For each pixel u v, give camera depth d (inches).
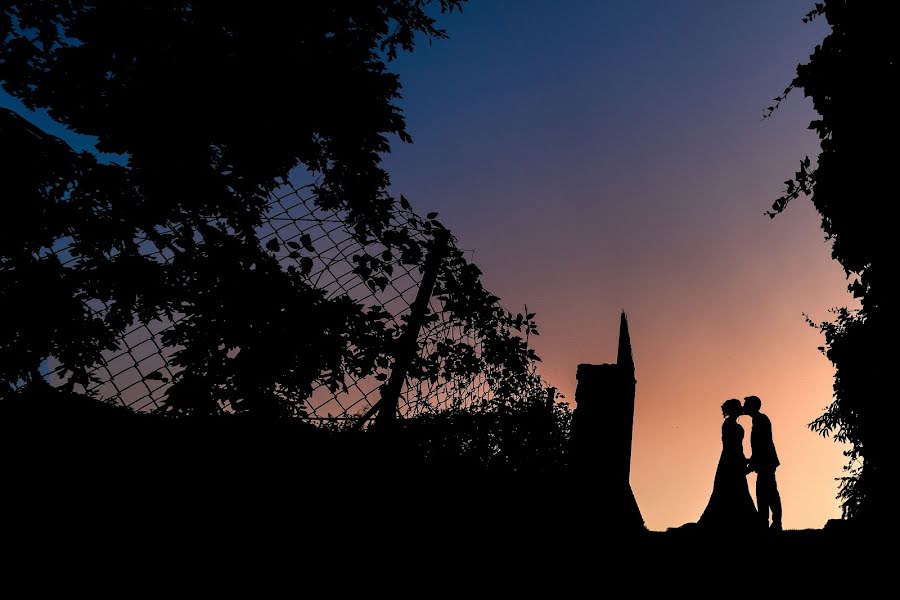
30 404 89.9
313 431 109.3
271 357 122.9
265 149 166.1
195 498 90.3
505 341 145.4
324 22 177.8
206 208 148.6
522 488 126.4
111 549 81.4
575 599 112.7
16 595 73.4
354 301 136.3
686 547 169.5
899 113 170.9
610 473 143.3
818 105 191.9
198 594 82.1
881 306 219.1
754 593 135.5
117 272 122.6
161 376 113.5
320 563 92.2
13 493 80.6
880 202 183.8
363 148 181.3
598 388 165.8
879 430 258.7
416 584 97.7
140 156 155.3
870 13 173.5
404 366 128.2
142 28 147.0
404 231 143.8
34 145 122.6
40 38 150.8
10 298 106.3
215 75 153.6
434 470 117.9
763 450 232.7
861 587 135.6
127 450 90.7
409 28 218.4
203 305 127.8
